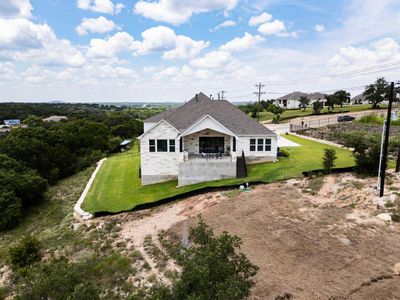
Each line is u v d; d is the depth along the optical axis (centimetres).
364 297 1019
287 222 1636
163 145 2833
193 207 2089
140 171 3167
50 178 4078
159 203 2267
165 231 1811
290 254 1326
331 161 2309
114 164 4059
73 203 2903
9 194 2831
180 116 3234
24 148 4138
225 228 1666
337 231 1470
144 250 1619
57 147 4684
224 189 2331
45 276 891
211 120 2762
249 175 2589
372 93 7981
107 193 2739
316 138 4356
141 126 8306
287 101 11638
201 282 741
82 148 5725
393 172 2167
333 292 1056
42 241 1988
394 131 4225
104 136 6334
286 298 1055
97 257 1608
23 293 865
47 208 3028
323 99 10994
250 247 1423
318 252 1312
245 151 2977
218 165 2595
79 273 951
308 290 1081
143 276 1370
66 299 812
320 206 1783
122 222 2067
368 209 1658
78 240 1883
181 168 2627
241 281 815
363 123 5338
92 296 847
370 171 2148
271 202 1936
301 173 2405
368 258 1230
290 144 3838
